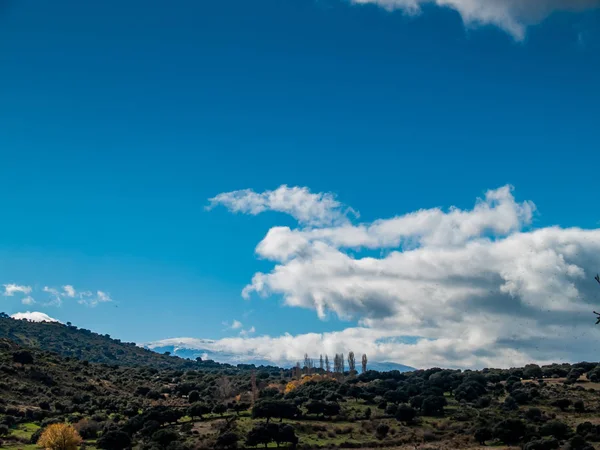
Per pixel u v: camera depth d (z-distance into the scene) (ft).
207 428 476.95
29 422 469.57
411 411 522.47
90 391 604.49
